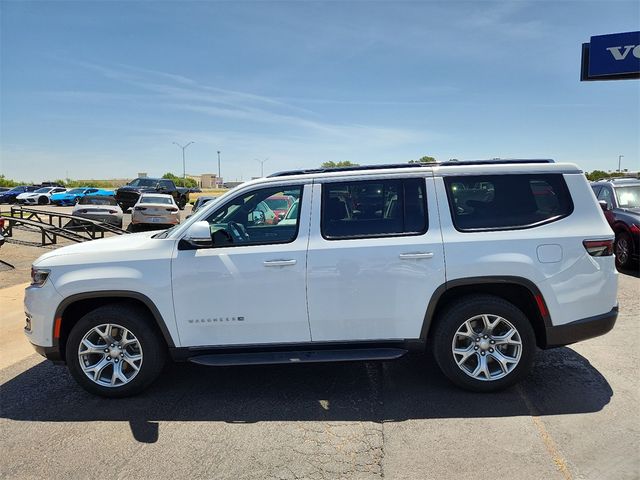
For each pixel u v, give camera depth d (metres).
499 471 2.94
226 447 3.30
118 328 4.08
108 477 2.98
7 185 73.31
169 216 18.52
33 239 14.47
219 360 3.97
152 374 4.07
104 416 3.79
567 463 3.01
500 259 3.83
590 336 3.93
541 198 4.02
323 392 4.13
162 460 3.16
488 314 3.90
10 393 4.27
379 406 3.83
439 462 3.05
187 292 3.96
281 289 3.93
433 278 3.88
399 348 4.00
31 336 4.12
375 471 2.97
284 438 3.39
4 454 3.27
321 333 3.98
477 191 4.04
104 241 4.51
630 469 2.93
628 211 9.34
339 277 3.91
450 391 4.07
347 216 4.04
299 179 4.12
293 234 4.04
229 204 4.12
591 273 3.89
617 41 20.31
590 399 3.86
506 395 3.96
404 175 4.06
